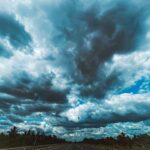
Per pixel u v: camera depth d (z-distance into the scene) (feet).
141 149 176.04
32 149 148.87
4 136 261.85
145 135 226.79
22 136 291.58
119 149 175.52
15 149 132.77
